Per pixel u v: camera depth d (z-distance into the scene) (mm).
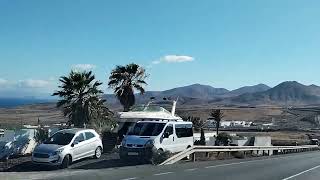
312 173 23797
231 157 34594
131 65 44125
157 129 25203
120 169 20797
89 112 34969
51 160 21156
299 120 191875
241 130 121688
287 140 81125
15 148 27625
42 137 29562
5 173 17547
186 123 27734
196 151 28422
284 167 27141
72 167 21922
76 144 22812
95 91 35688
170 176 18469
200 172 20875
